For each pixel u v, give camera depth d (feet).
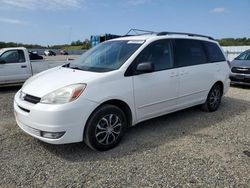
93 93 12.53
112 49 16.14
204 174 11.15
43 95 12.30
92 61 15.75
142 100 14.73
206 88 19.54
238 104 23.80
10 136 15.12
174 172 11.28
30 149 13.42
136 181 10.60
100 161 12.24
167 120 18.44
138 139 14.90
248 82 32.40
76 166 11.76
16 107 13.46
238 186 10.34
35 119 12.07
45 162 12.10
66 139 12.01
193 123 17.89
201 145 14.15
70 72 14.30
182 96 17.43
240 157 12.78
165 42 16.66
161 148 13.70
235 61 35.27
